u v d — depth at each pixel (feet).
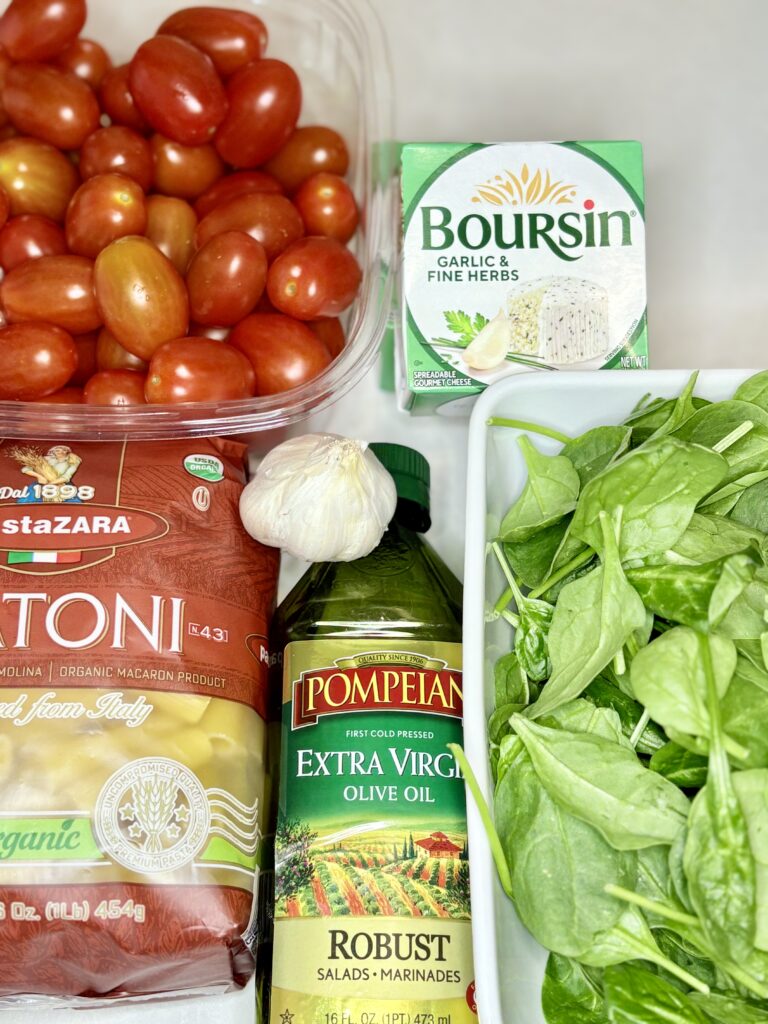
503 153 2.26
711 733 1.56
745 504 1.94
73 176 2.44
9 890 1.79
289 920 1.94
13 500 2.04
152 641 1.96
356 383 2.29
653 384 2.07
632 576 1.77
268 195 2.39
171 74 2.33
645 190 2.79
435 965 1.89
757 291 2.76
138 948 1.82
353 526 2.11
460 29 2.88
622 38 2.90
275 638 2.24
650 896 1.64
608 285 2.24
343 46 2.60
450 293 2.23
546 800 1.69
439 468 2.58
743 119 2.86
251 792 2.00
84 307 2.26
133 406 2.16
